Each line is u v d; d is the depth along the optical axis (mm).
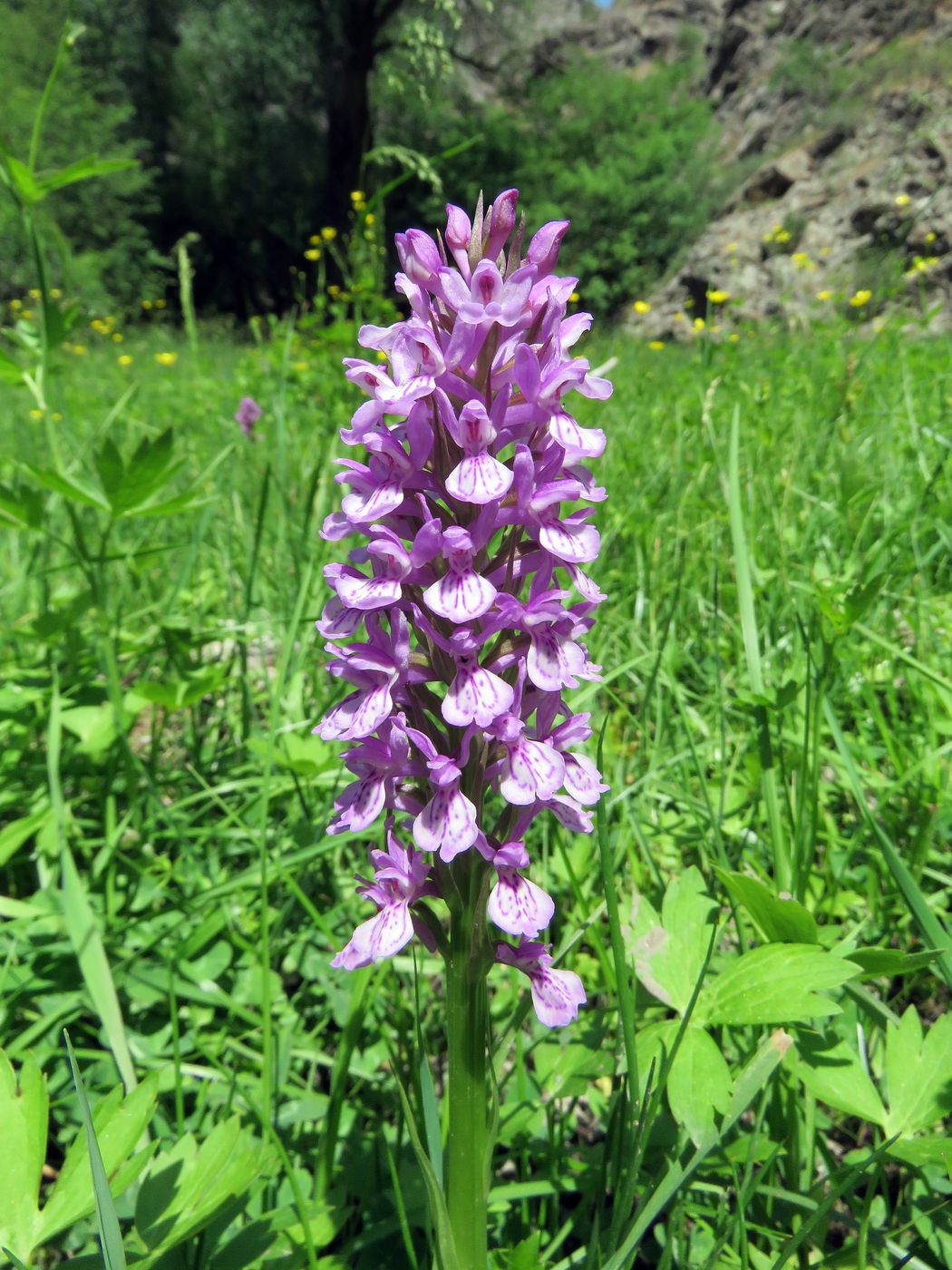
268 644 480
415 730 149
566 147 3902
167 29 4059
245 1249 183
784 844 261
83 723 336
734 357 898
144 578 502
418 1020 162
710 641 407
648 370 1103
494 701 147
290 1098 239
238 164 4211
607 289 3746
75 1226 214
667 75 4234
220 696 415
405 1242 176
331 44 3656
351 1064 249
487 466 147
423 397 151
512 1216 214
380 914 154
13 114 2982
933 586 428
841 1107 184
